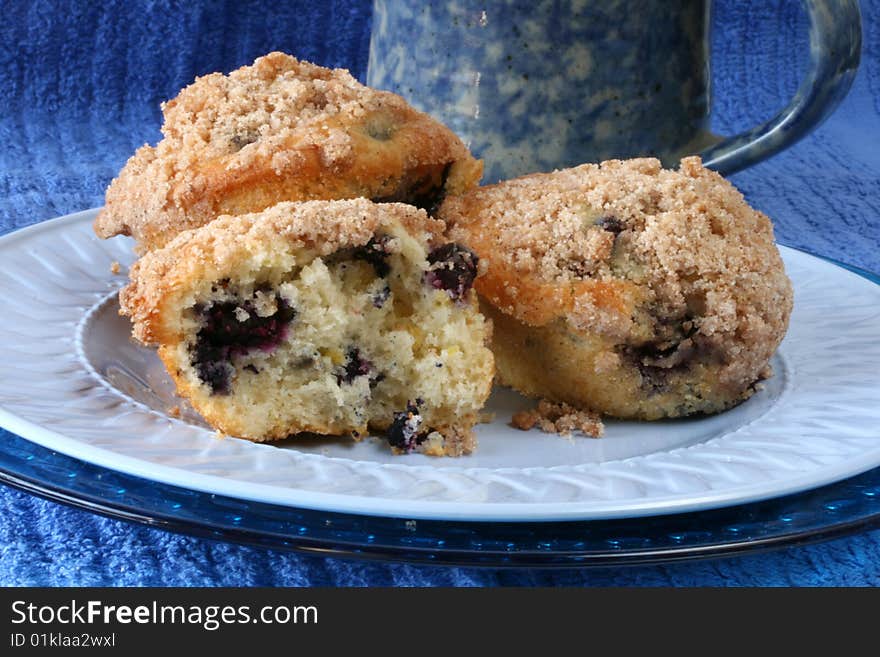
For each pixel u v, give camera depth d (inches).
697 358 15.2
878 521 13.4
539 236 15.2
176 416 14.9
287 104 16.0
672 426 15.3
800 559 14.0
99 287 17.0
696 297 15.1
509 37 18.6
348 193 15.8
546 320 15.1
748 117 24.7
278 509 13.4
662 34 18.8
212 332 14.6
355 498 13.0
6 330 15.8
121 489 13.4
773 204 22.4
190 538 14.2
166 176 15.7
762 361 15.3
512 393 15.8
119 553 14.0
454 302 14.9
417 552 13.0
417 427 14.7
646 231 15.1
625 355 15.2
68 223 17.9
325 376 14.7
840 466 13.6
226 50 24.5
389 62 19.5
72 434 13.9
